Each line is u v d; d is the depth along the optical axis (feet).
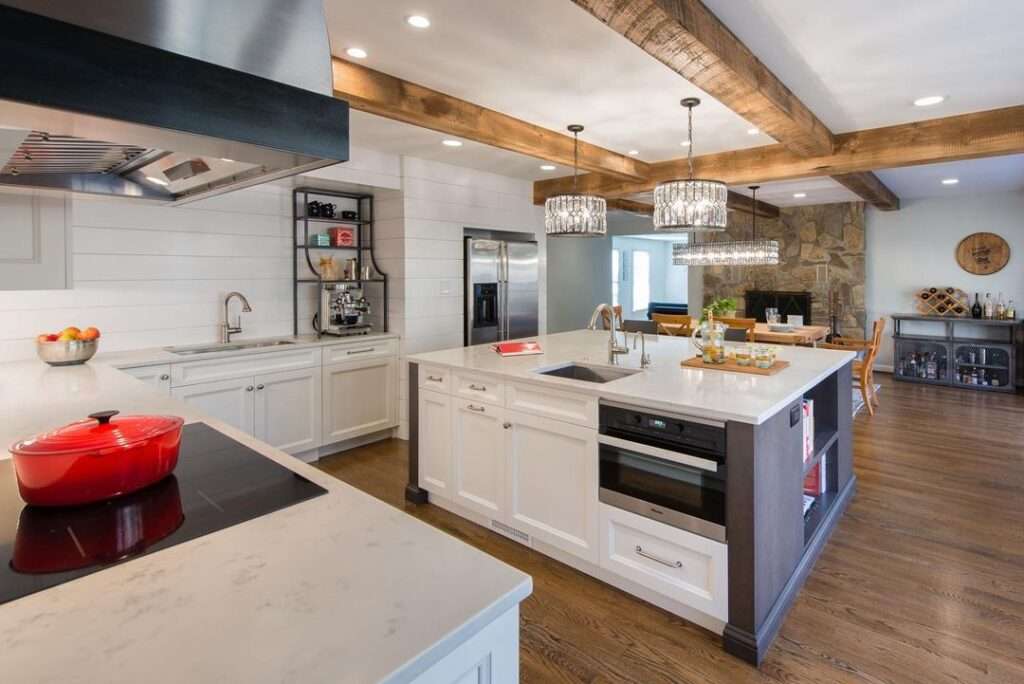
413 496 10.62
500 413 8.96
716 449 6.54
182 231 12.57
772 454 6.76
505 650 2.71
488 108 11.02
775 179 14.35
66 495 3.58
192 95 3.09
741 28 7.68
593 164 13.92
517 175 17.52
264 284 14.02
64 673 2.06
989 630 6.82
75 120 2.85
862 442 14.53
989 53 8.55
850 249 25.48
